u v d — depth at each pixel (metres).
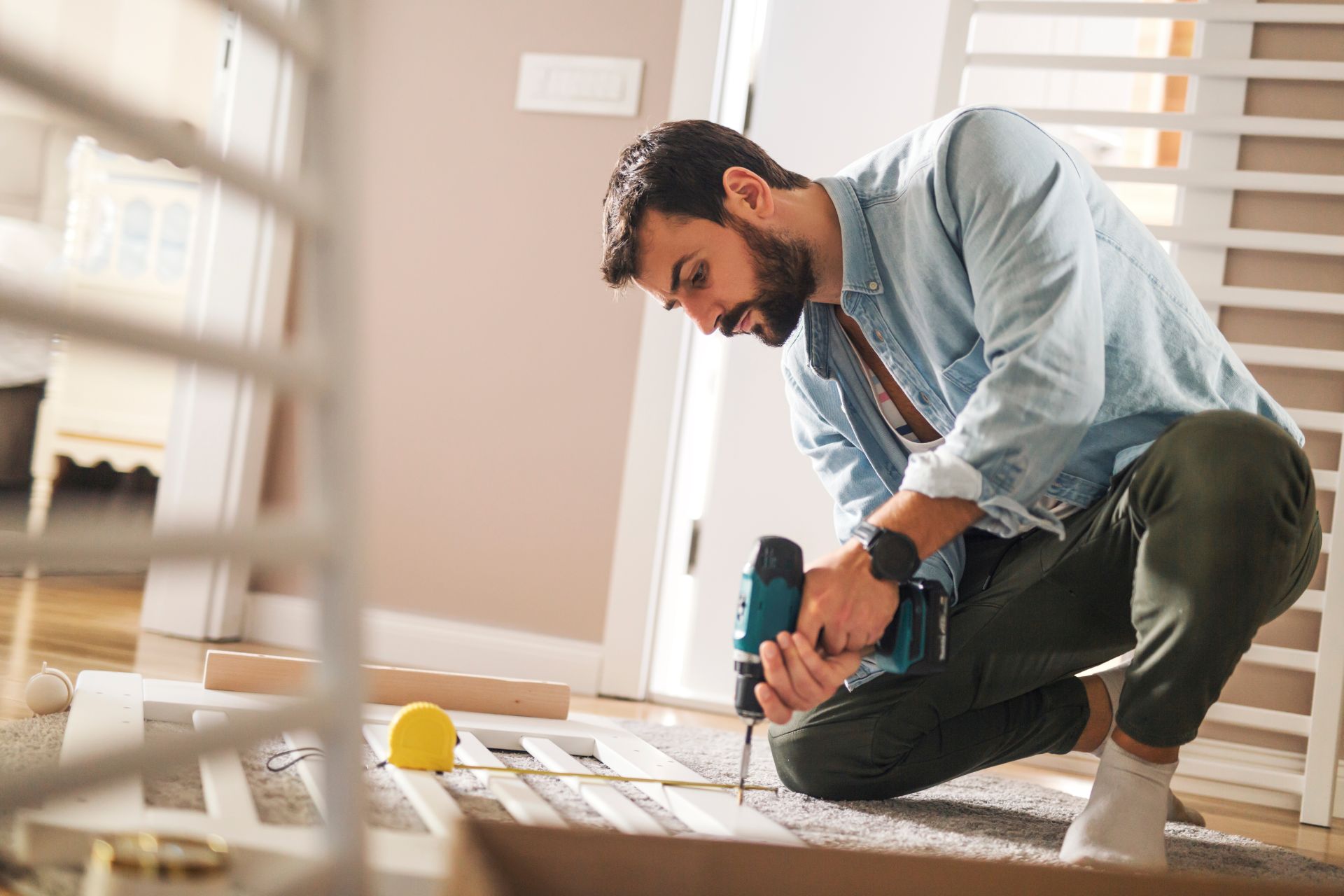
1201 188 2.09
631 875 0.61
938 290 1.28
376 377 2.45
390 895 0.79
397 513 2.43
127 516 3.28
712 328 1.34
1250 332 2.07
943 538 1.08
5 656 1.87
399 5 2.48
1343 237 1.97
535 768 1.32
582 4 2.39
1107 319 1.27
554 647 2.33
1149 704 1.11
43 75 0.37
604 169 2.37
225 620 2.39
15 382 2.99
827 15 2.36
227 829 0.84
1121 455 1.29
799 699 1.07
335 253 0.54
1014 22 2.48
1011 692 1.35
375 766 1.22
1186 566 1.10
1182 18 2.04
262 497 2.45
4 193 3.52
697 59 2.32
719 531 2.36
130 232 3.70
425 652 2.37
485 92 2.43
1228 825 1.69
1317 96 2.04
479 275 2.42
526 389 2.39
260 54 2.39
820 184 1.37
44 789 0.36
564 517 2.36
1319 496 2.03
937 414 1.36
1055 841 1.29
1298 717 1.89
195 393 2.41
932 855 0.64
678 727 1.90
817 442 1.59
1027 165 1.20
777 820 1.20
